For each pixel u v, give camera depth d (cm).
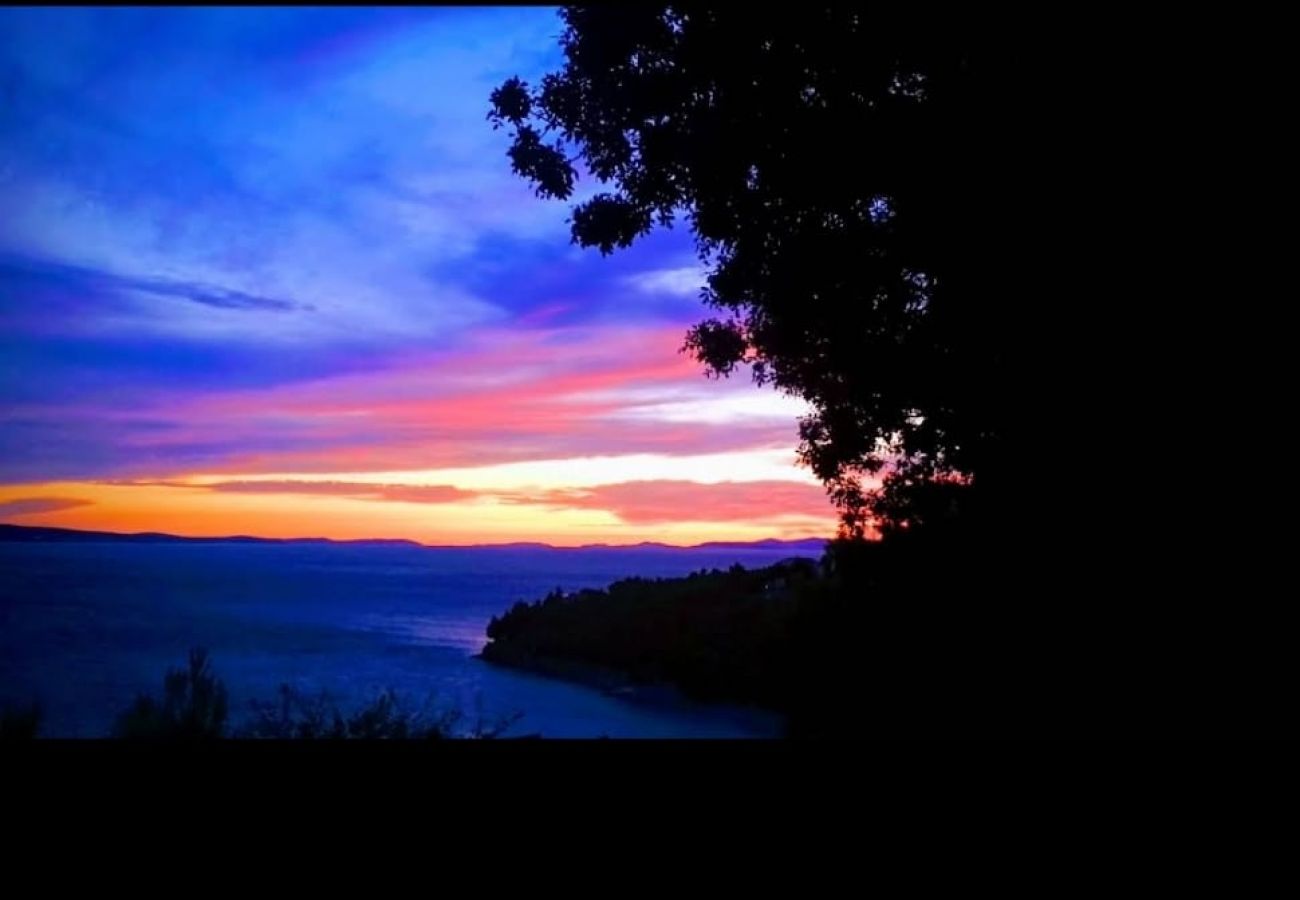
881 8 705
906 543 825
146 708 640
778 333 890
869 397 826
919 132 705
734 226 838
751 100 777
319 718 741
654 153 840
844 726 785
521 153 893
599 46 802
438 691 1327
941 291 739
